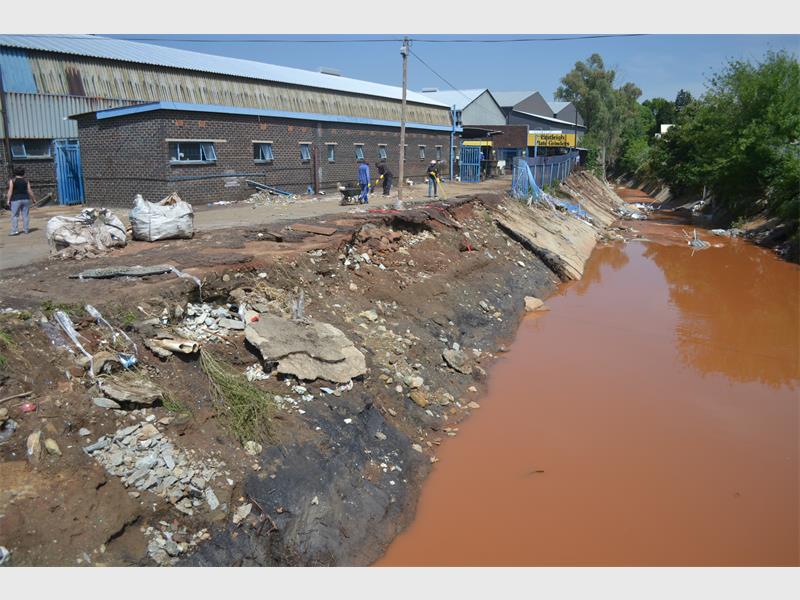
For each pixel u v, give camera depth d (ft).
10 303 23.18
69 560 15.46
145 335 23.65
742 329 48.93
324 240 39.73
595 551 22.02
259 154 77.05
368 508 22.50
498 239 63.46
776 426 32.19
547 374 38.47
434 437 29.45
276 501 20.08
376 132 101.96
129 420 19.89
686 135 120.47
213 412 22.03
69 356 20.93
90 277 27.71
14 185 45.65
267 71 90.12
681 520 24.04
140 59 74.43
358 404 26.78
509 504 24.82
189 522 18.08
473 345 40.78
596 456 28.71
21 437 17.49
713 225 107.76
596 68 233.55
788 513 24.61
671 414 33.30
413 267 45.09
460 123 137.18
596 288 62.59
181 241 38.06
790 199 84.53
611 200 144.05
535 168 96.68
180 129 64.59
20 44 66.74
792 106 95.86
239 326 27.50
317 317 31.71
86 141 69.00
